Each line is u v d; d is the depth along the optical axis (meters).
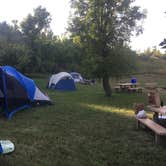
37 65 50.94
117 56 24.16
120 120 13.45
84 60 24.83
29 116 14.19
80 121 13.17
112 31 24.42
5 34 60.50
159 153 8.62
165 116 11.54
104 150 8.83
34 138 10.11
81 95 24.89
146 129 11.45
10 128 11.61
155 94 12.70
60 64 55.59
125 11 24.73
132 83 31.70
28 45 55.12
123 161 7.91
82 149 8.91
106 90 24.61
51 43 56.56
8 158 8.02
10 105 14.47
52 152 8.61
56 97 22.91
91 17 24.73
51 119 13.55
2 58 43.00
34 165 7.57
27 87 16.66
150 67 63.41
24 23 59.16
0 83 14.22
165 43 6.65
